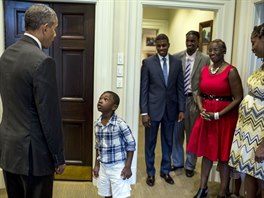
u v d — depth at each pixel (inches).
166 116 120.3
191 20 191.2
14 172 62.6
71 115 122.9
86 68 119.9
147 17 253.8
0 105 110.2
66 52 119.0
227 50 122.0
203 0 118.8
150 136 120.5
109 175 88.4
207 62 126.7
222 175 106.6
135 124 121.9
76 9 115.7
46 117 59.7
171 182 125.9
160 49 115.4
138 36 117.0
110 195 91.4
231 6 119.6
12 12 113.0
